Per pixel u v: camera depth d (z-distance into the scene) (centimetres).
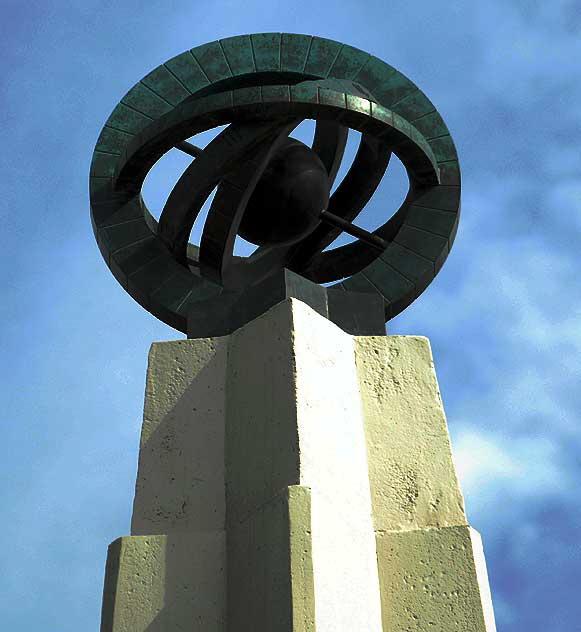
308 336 491
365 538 465
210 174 595
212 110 575
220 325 534
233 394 503
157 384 515
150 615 454
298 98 570
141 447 501
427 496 481
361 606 444
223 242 601
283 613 420
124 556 466
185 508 482
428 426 498
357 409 501
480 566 464
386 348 520
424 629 449
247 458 479
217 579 461
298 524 433
